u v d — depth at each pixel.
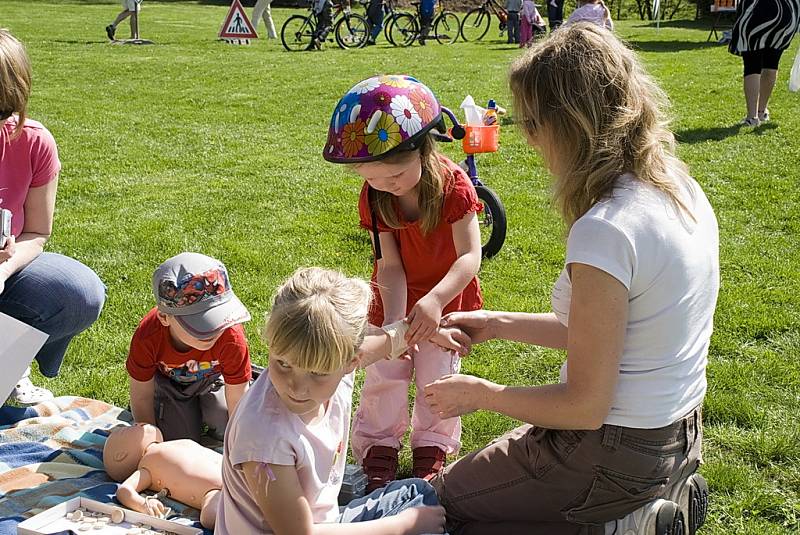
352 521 2.57
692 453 2.48
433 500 2.60
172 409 3.33
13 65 3.17
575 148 2.25
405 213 3.23
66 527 2.70
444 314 3.29
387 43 21.56
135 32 19.67
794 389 4.02
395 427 3.33
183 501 2.96
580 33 2.27
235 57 17.28
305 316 2.15
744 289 5.23
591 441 2.34
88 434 3.43
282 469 2.21
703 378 2.41
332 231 6.50
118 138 9.79
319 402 2.27
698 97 11.62
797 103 10.82
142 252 6.00
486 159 8.59
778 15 9.29
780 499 3.21
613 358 2.20
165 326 3.18
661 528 2.41
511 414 2.40
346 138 2.91
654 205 2.21
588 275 2.16
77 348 4.46
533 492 2.50
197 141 9.73
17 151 3.45
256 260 5.84
